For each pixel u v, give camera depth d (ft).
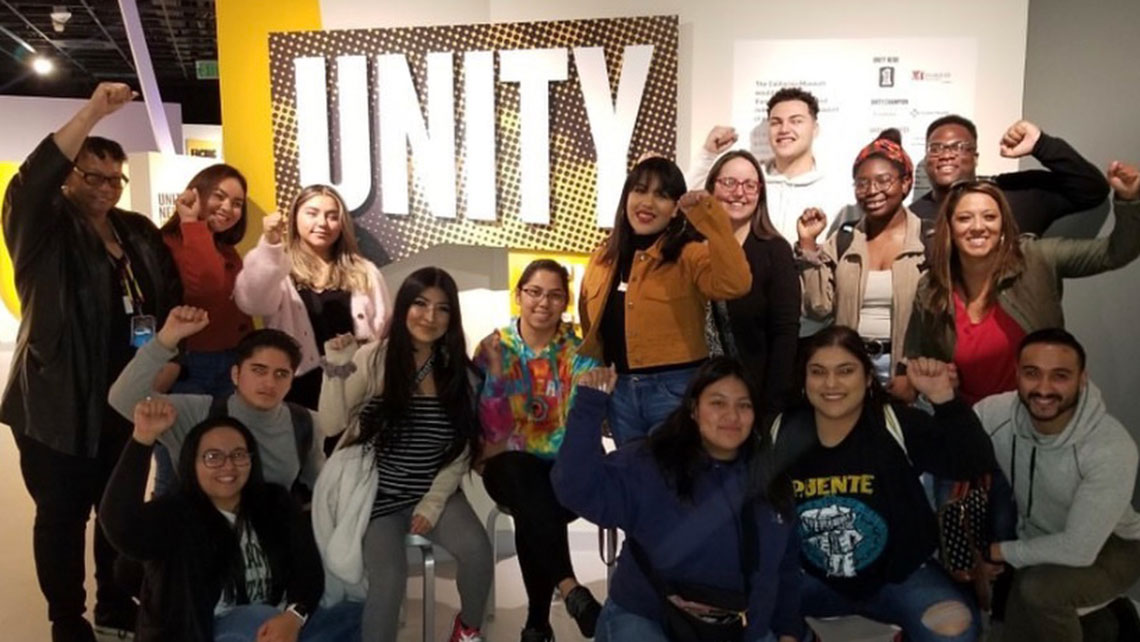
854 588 6.76
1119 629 6.75
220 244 9.12
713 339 7.88
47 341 7.36
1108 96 6.64
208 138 21.40
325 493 7.38
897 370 7.65
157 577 6.55
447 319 7.64
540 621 7.65
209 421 6.71
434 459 7.75
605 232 9.70
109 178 7.64
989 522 6.79
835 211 9.17
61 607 7.76
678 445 6.23
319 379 8.90
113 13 19.90
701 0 9.15
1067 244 6.71
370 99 10.07
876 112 9.02
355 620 7.27
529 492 7.68
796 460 6.38
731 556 6.08
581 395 6.16
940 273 7.26
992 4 8.57
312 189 9.25
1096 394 6.42
